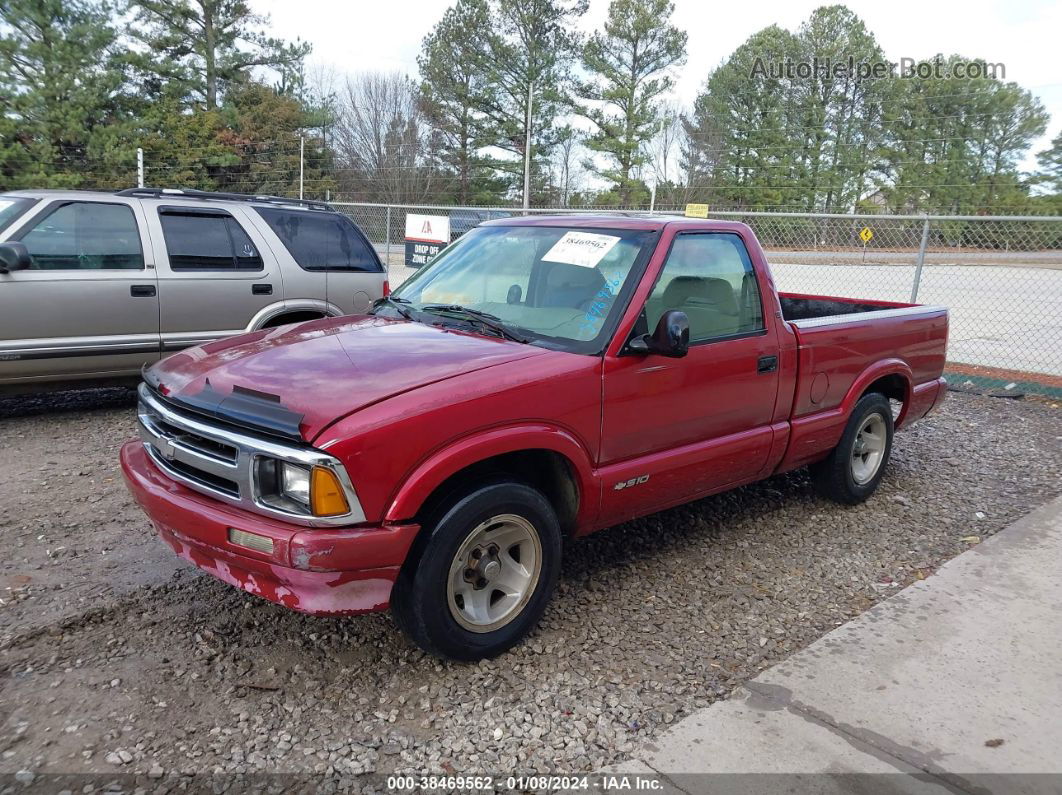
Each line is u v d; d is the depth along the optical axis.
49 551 4.29
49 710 2.98
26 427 6.60
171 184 37.44
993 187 49.72
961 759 2.91
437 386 3.12
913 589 4.27
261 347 3.70
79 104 33.16
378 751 2.85
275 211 7.61
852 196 50.47
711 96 51.44
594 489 3.66
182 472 3.29
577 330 3.77
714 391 4.14
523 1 44.88
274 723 2.97
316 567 2.85
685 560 4.56
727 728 3.04
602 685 3.29
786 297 6.78
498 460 3.49
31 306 6.26
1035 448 7.12
